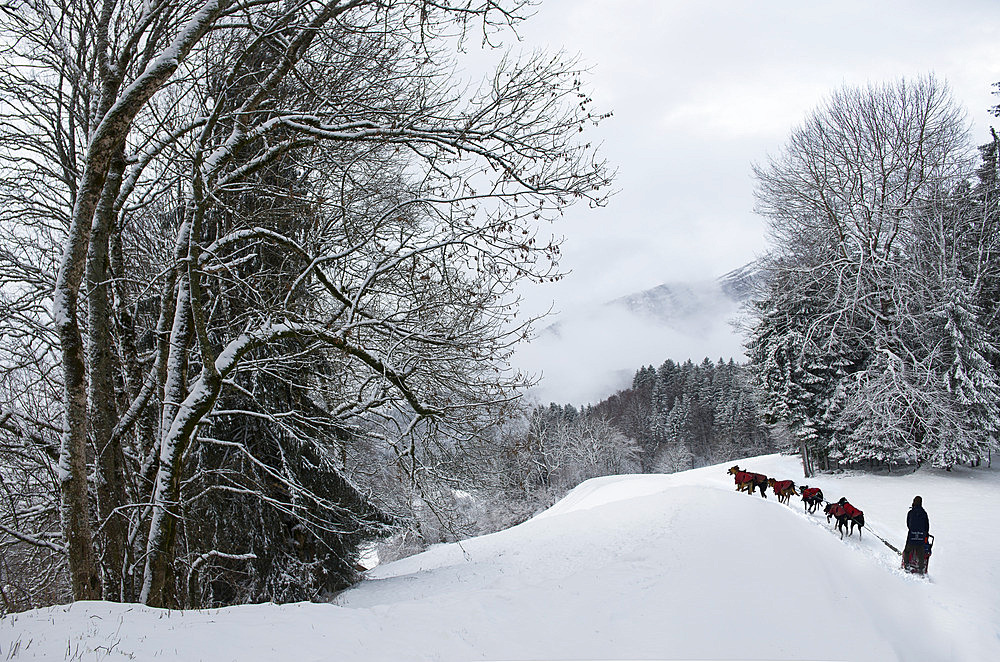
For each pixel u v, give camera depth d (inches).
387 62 412.5
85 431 300.0
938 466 1136.2
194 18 317.7
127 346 404.5
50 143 391.2
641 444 3668.8
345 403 497.0
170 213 476.7
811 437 1290.6
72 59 358.3
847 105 1376.7
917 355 1238.3
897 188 1317.7
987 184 1311.5
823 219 1402.6
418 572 765.3
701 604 371.2
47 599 410.9
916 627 389.7
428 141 362.9
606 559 567.8
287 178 459.2
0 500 380.5
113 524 336.2
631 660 277.7
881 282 1239.5
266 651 231.1
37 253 424.2
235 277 380.8
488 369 392.8
